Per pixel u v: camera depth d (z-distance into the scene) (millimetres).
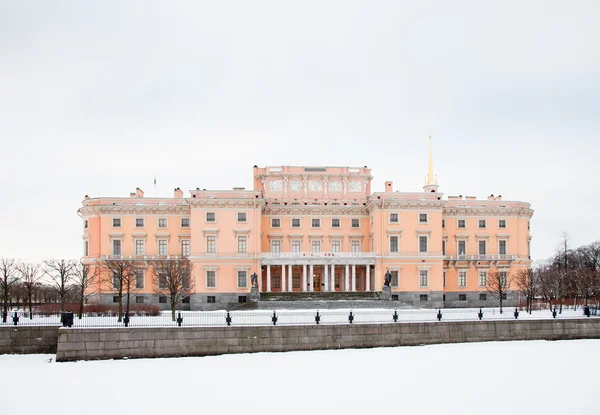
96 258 99562
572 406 38156
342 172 108125
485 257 105062
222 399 39688
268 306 86125
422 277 99938
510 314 66750
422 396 40406
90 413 37000
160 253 102000
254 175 108250
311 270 99625
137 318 59188
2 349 53500
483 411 37250
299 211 104750
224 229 97938
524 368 48000
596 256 147625
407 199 100000
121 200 103188
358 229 105875
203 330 53094
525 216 108688
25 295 95562
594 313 69188
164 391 41500
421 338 57469
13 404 38656
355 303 87188
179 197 107188
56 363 49656
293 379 44500
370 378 44812
